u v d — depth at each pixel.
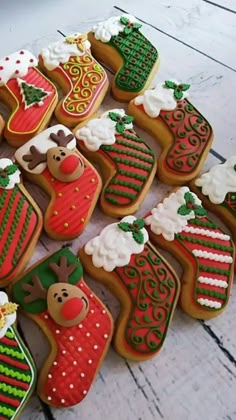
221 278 0.29
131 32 0.37
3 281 0.27
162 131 0.33
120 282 0.27
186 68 0.38
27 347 0.26
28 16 0.42
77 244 0.29
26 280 0.27
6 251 0.27
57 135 0.31
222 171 0.32
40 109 0.32
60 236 0.29
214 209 0.31
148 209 0.31
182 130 0.33
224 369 0.26
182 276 0.29
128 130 0.32
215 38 0.40
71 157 0.30
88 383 0.25
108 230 0.29
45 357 0.26
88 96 0.33
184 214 0.30
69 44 0.35
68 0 0.43
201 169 0.32
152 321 0.27
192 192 0.32
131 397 0.25
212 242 0.29
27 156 0.30
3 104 0.34
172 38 0.40
